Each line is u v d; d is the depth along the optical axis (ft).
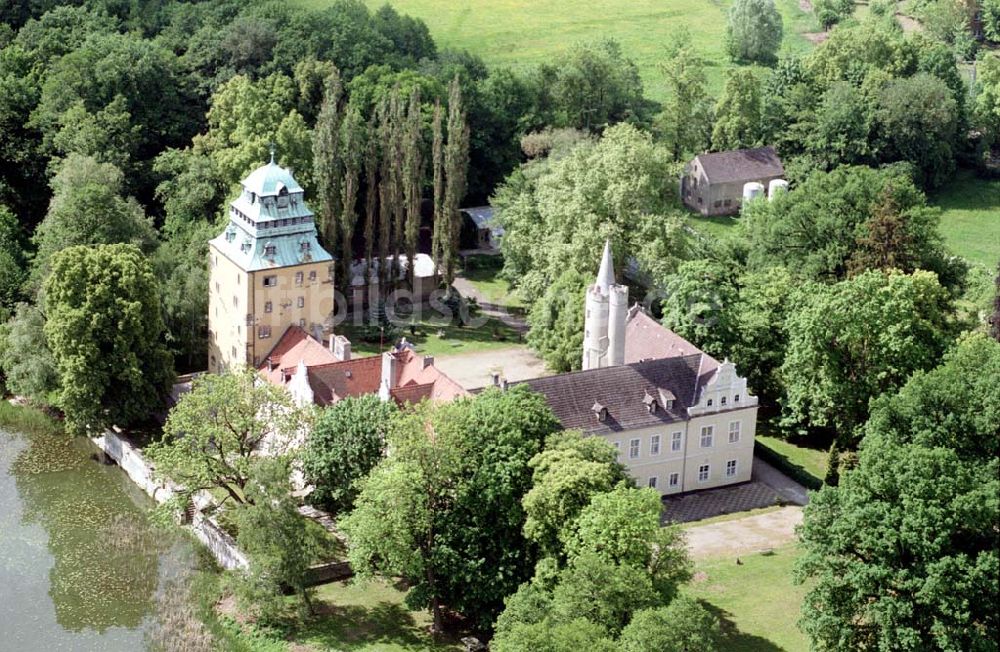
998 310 556.51
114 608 450.30
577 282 593.42
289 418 473.26
